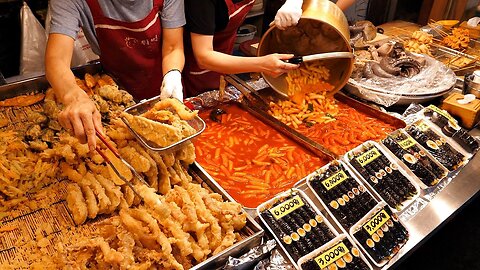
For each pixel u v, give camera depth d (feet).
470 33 14.11
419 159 7.91
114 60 9.48
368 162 7.55
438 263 10.77
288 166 7.80
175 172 6.38
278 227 6.13
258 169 7.74
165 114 6.37
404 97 9.45
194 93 11.21
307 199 6.57
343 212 6.59
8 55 13.89
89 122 5.72
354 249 6.08
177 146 6.02
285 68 8.19
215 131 8.59
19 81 8.71
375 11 19.76
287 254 5.87
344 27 8.20
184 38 10.12
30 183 6.31
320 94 9.47
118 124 6.37
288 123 9.01
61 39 7.72
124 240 5.28
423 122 8.76
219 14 9.28
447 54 12.48
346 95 9.87
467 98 9.27
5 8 13.24
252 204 6.90
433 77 10.15
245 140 8.40
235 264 5.34
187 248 5.31
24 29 11.82
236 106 9.41
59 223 5.88
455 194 7.44
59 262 5.16
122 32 8.89
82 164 6.36
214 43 10.16
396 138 8.25
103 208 5.87
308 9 8.08
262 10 19.08
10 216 5.94
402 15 19.83
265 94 9.69
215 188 6.49
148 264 5.12
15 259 5.36
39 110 8.33
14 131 7.33
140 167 6.02
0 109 8.27
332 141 8.50
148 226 5.39
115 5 8.48
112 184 6.07
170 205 5.70
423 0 18.54
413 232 6.64
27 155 6.74
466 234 11.53
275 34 8.91
